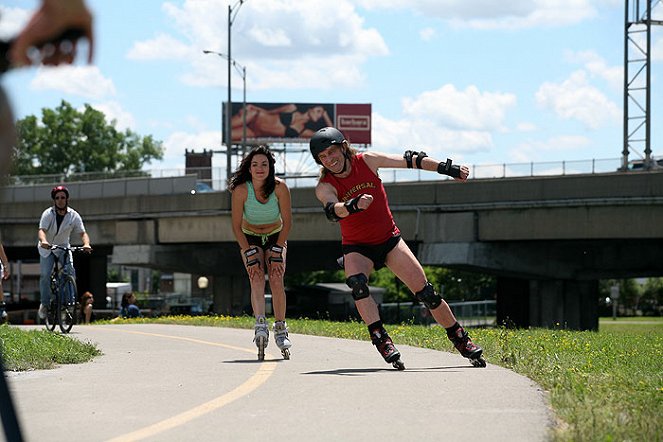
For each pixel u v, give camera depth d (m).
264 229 20.69
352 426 10.93
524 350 21.19
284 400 13.30
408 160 17.77
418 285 18.20
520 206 80.25
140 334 31.39
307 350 23.23
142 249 105.56
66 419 11.58
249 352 22.89
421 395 13.78
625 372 16.84
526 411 12.06
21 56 4.47
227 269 116.38
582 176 77.38
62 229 30.48
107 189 119.38
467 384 15.21
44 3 4.39
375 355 21.67
